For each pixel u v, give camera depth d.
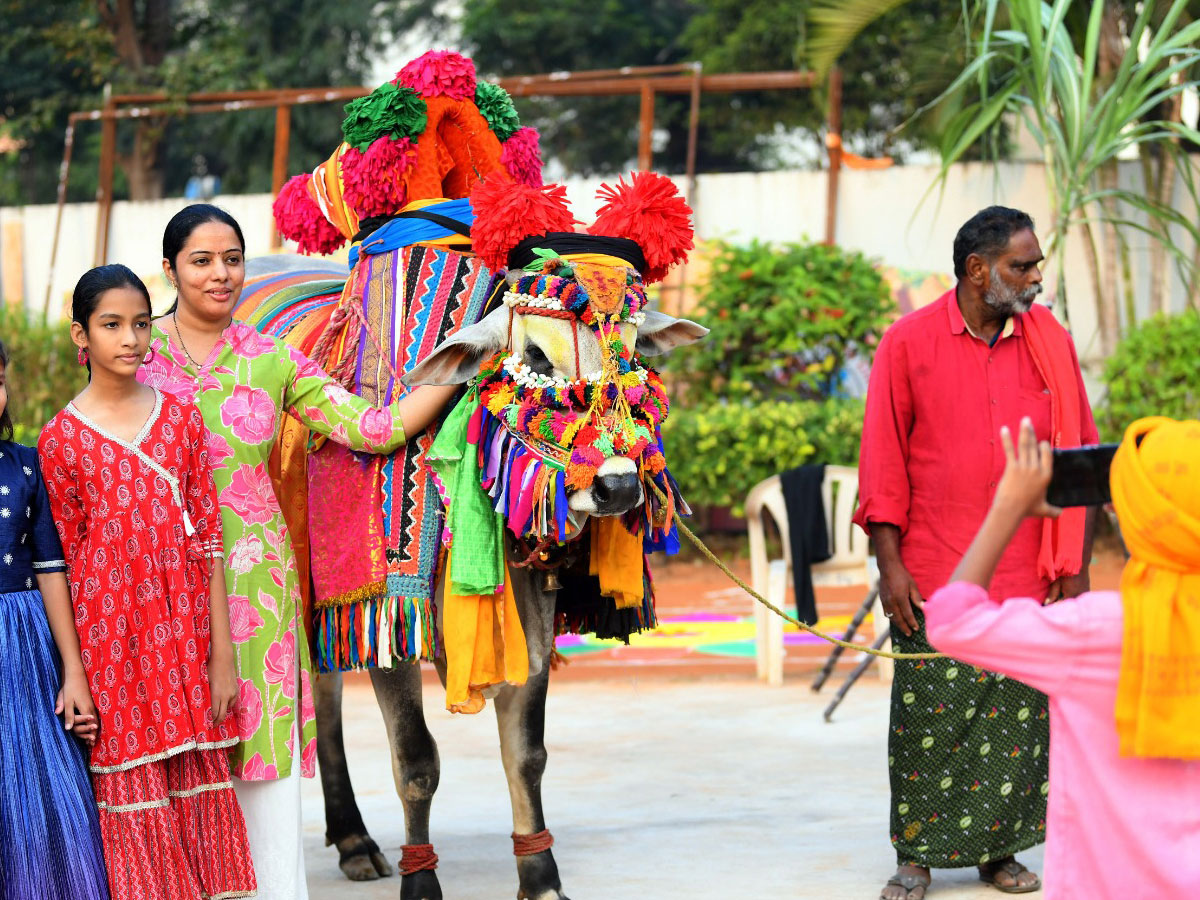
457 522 4.20
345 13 25.31
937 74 13.05
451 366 4.19
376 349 4.54
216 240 4.12
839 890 4.67
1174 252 10.99
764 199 14.16
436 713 7.80
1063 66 10.36
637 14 25.11
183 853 3.83
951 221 13.70
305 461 4.66
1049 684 2.74
